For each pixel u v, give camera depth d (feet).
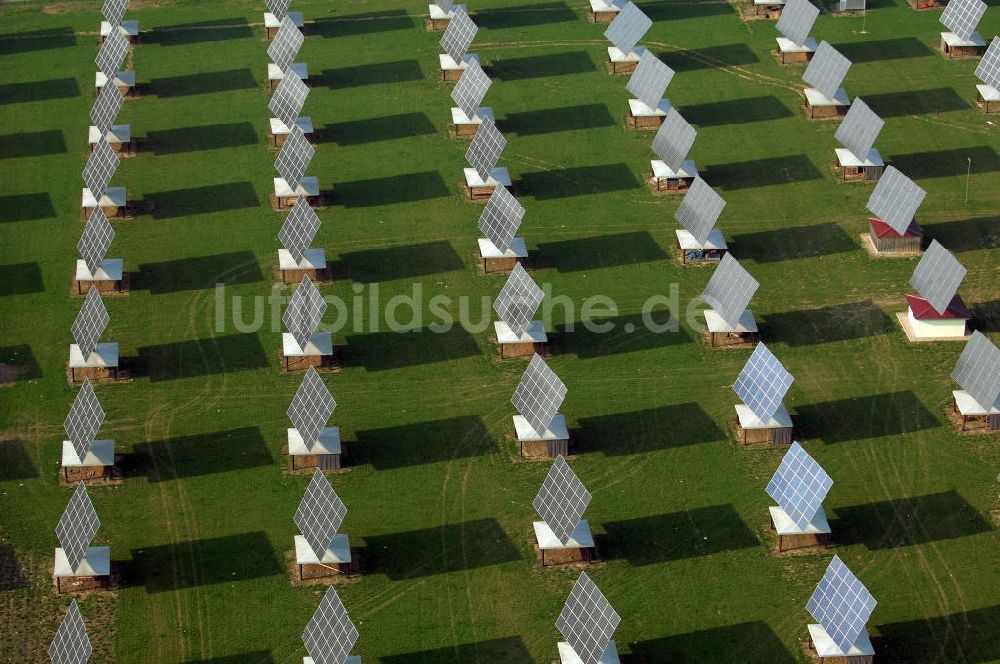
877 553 220.23
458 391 250.57
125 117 322.75
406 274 275.80
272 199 295.89
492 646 208.44
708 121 317.22
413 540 224.74
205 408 247.91
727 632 209.26
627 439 240.73
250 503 230.89
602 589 216.33
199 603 215.72
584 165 304.09
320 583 218.18
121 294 272.51
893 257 276.82
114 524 228.02
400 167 304.71
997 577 215.31
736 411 243.19
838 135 297.53
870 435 240.12
